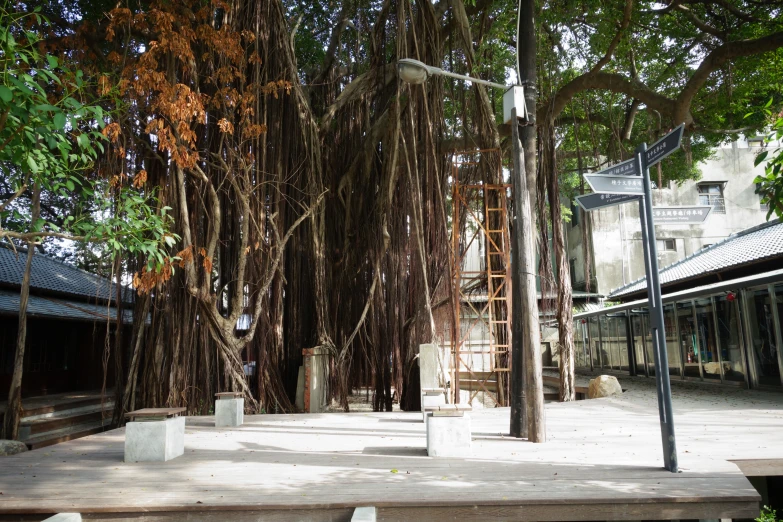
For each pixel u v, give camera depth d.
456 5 10.85
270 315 11.92
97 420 12.73
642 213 5.16
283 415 9.79
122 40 11.32
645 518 4.07
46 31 11.09
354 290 13.35
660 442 6.39
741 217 26.05
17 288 14.45
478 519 4.07
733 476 4.66
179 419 6.11
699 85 11.02
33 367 15.16
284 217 12.39
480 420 8.66
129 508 4.06
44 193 13.78
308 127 12.53
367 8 14.70
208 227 10.95
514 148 7.02
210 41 10.02
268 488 4.51
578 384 16.20
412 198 11.25
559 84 14.49
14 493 4.45
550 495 4.17
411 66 6.83
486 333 18.86
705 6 12.59
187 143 10.35
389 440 6.99
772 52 12.15
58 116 4.02
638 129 16.62
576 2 11.28
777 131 4.19
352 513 4.05
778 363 10.65
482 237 15.32
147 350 10.81
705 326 13.34
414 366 12.12
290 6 15.20
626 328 18.05
